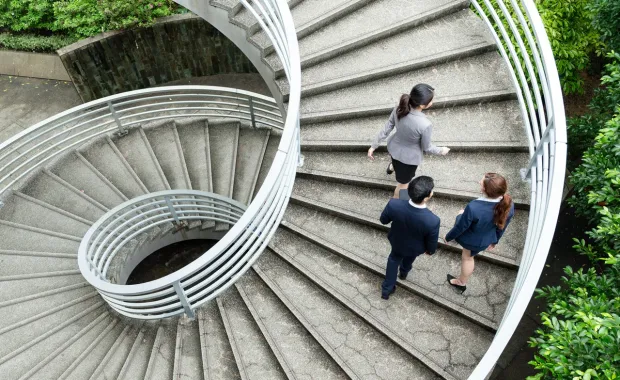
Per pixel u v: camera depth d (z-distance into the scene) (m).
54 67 9.82
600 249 5.23
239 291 4.95
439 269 4.71
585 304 3.83
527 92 4.58
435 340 4.40
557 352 3.51
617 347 3.30
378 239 4.99
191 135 8.30
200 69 9.95
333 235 5.03
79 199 7.19
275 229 4.82
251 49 6.01
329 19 5.80
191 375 4.71
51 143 9.00
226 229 7.58
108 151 7.82
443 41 5.68
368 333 4.57
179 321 5.05
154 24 8.67
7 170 8.59
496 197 3.79
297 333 4.69
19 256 6.34
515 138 5.04
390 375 4.34
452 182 4.94
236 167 7.98
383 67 5.54
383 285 4.54
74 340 5.43
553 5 6.44
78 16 8.80
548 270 6.78
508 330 3.38
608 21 5.65
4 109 9.60
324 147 5.35
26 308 5.80
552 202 3.65
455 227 3.99
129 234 7.03
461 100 5.27
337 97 5.53
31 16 9.36
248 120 8.45
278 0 4.80
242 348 4.69
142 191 7.50
